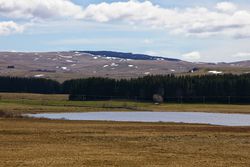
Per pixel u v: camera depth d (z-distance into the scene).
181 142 56.62
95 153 45.53
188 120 117.00
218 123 106.19
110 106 194.38
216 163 40.50
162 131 70.31
